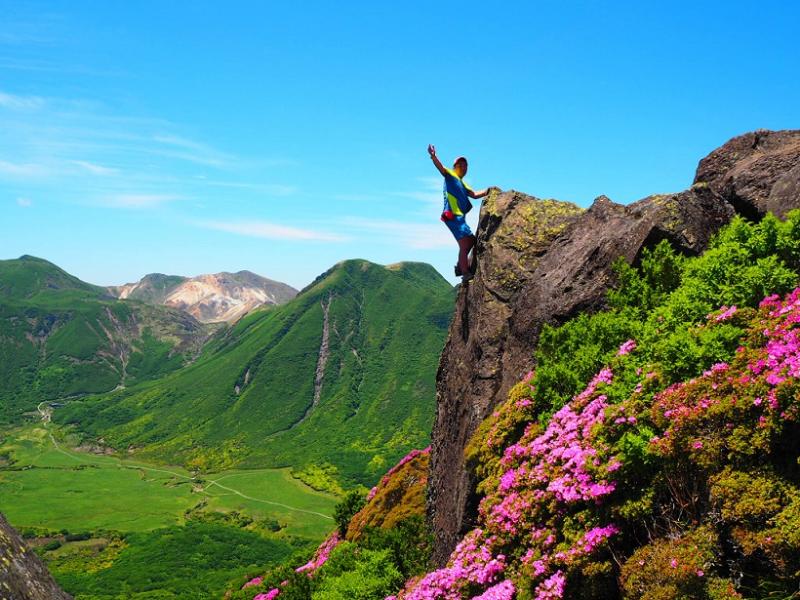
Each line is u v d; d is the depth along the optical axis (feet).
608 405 33.73
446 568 38.65
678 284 41.83
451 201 56.59
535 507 32.94
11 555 21.29
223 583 520.83
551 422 38.04
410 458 103.81
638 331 37.60
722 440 23.84
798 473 21.33
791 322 26.05
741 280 32.71
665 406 27.25
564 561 27.71
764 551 20.25
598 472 29.01
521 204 66.44
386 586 58.80
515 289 59.41
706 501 23.97
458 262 60.29
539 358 45.78
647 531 26.35
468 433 55.62
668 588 22.26
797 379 22.03
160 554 617.21
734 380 24.82
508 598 30.94
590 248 52.24
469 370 61.36
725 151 57.88
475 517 46.91
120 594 499.51
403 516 86.63
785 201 42.09
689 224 45.83
